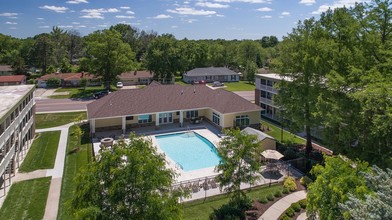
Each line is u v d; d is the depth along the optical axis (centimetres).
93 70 7462
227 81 9881
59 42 13488
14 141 2803
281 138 3866
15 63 9919
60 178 2681
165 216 1249
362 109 2370
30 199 2305
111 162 1299
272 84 4844
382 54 2650
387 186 1194
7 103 2881
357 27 2783
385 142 2327
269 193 2425
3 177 2631
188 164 3103
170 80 9462
